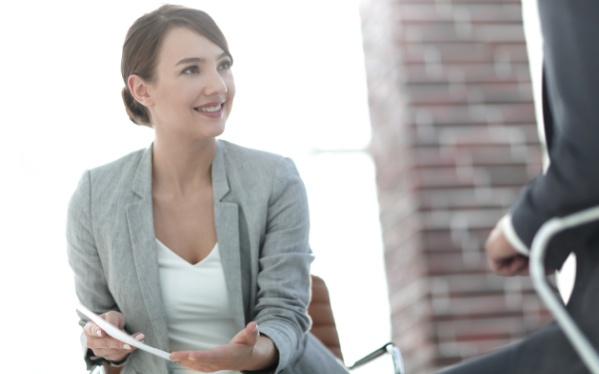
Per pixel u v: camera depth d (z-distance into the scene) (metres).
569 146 1.65
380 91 5.64
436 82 5.53
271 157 3.05
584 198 1.66
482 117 5.54
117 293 2.92
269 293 2.89
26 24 5.39
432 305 5.29
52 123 5.38
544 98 1.81
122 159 3.07
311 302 3.60
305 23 5.65
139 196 2.96
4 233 5.26
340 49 5.68
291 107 5.60
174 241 2.95
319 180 5.60
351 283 5.51
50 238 5.30
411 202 5.40
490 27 5.63
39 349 5.18
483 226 5.41
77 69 5.40
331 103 5.66
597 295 1.72
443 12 5.61
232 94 2.94
